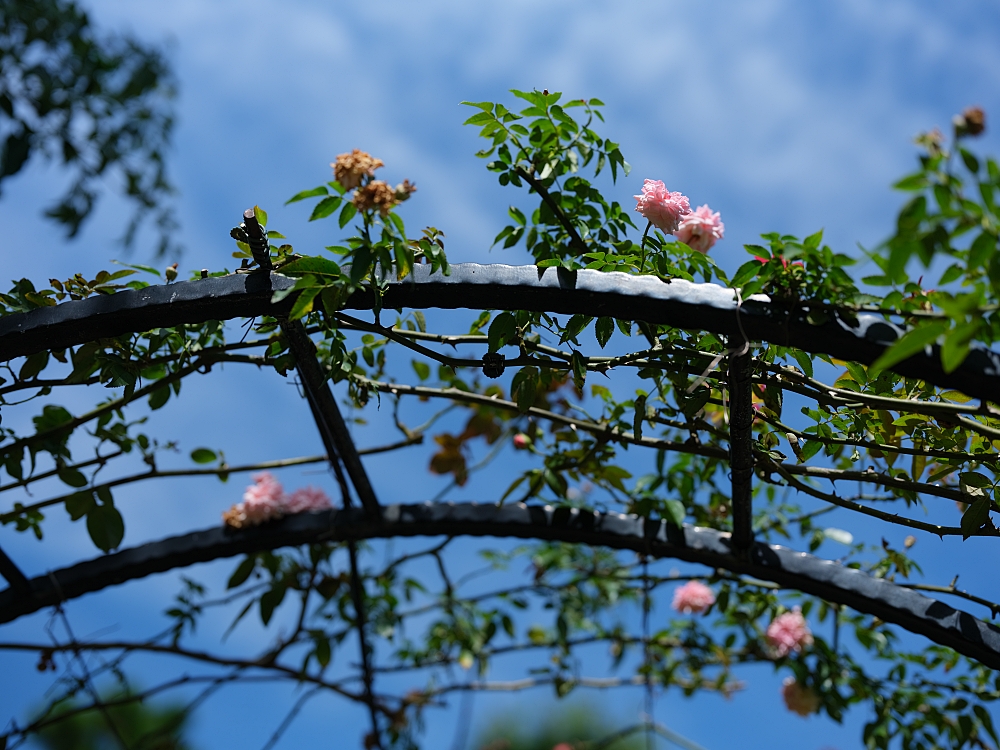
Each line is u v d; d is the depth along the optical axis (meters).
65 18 2.74
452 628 2.79
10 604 1.88
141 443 1.86
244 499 1.94
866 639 2.24
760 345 1.43
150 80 2.91
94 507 1.84
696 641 2.66
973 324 1.02
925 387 1.52
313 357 1.55
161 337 1.62
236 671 2.42
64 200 2.84
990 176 0.99
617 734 2.96
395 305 1.39
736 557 1.78
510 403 1.84
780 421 1.64
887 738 2.13
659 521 1.84
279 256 1.42
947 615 1.60
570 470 1.92
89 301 1.43
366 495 1.89
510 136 1.67
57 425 1.76
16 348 1.45
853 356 1.25
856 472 1.59
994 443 1.55
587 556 2.80
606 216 1.69
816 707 2.25
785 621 2.29
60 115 2.74
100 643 2.21
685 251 1.43
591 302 1.34
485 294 1.36
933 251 1.02
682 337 1.54
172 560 1.93
